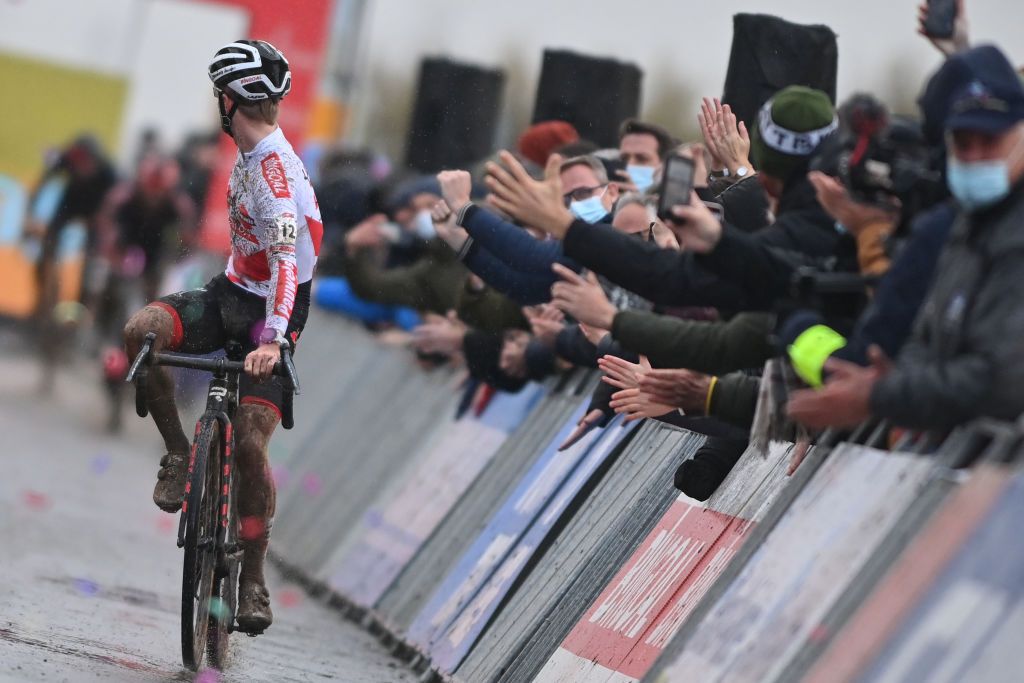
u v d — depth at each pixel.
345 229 42.72
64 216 56.97
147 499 35.75
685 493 17.39
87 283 56.91
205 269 57.25
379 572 27.61
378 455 33.06
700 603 14.44
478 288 26.31
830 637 11.95
